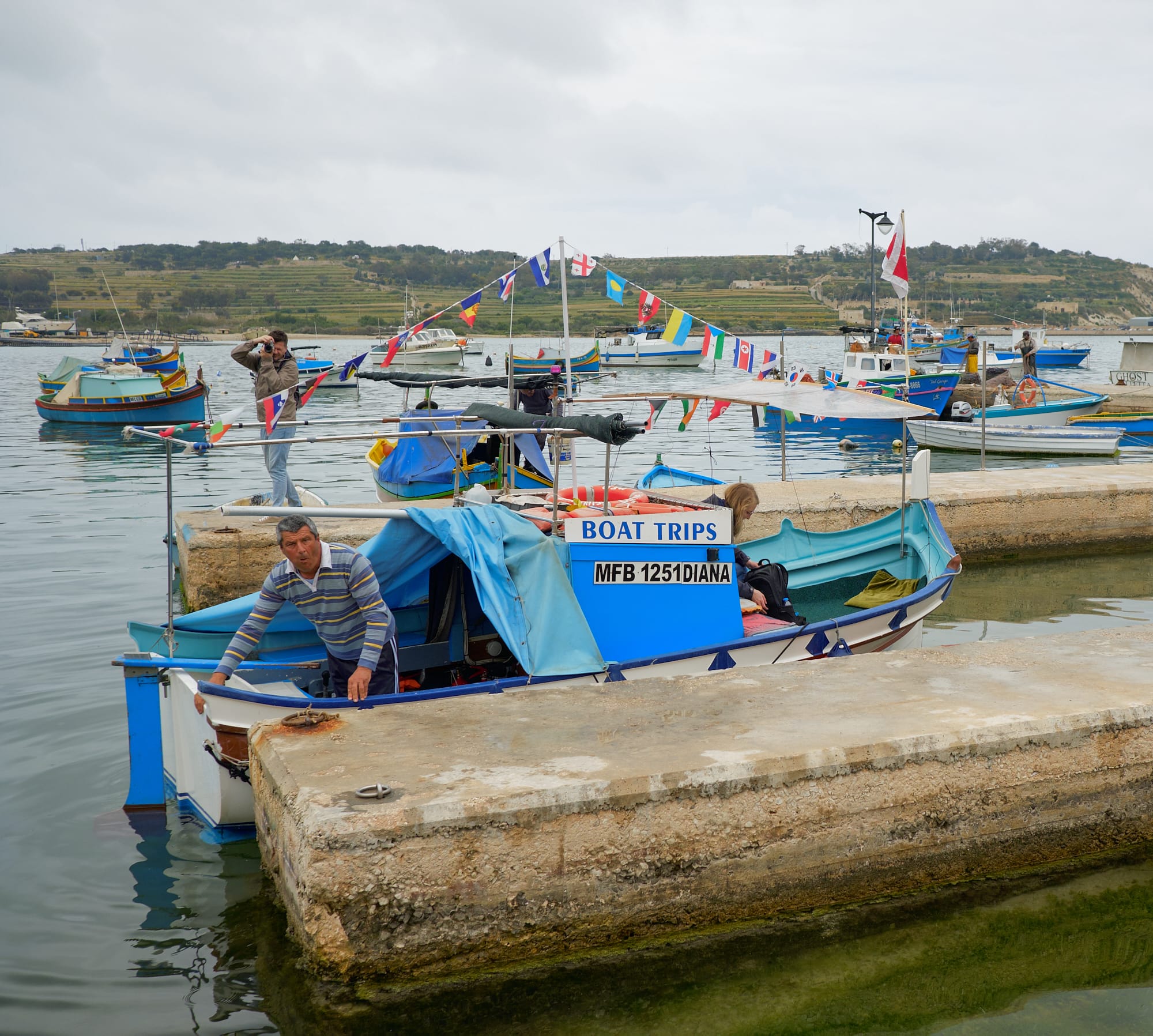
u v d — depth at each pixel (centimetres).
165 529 1540
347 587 581
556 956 449
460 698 569
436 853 423
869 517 1355
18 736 730
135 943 479
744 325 13450
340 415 3241
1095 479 1560
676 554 700
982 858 519
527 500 778
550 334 11344
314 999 422
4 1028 414
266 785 488
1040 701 554
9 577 1231
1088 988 438
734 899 473
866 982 441
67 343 13588
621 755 477
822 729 512
